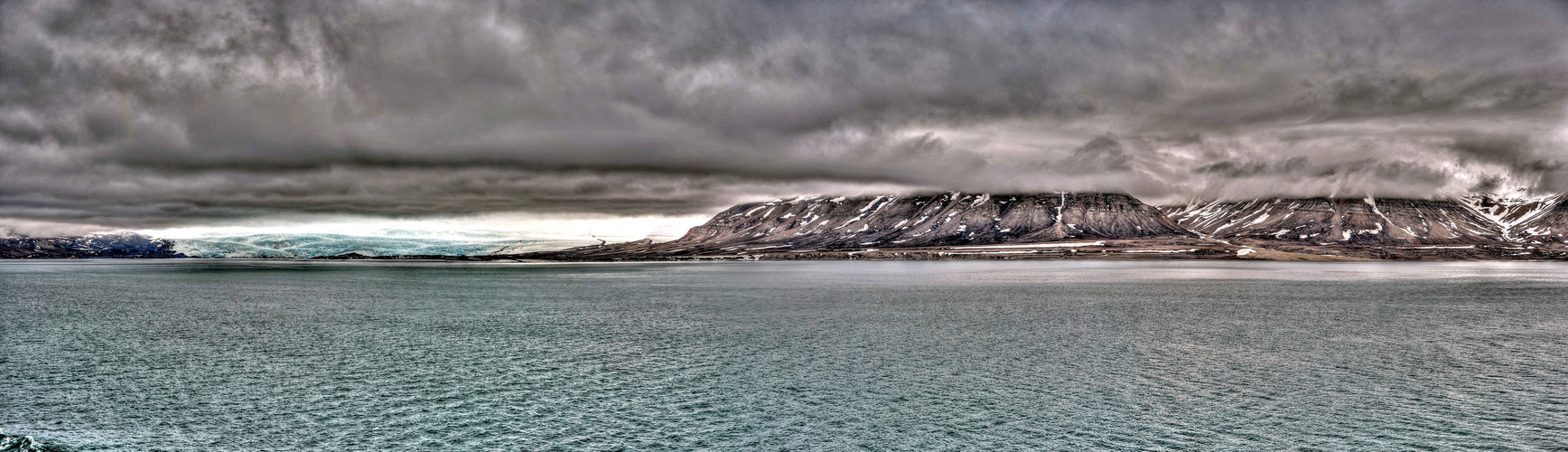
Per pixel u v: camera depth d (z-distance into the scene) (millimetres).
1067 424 40656
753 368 54906
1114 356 59406
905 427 40312
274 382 51000
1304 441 37906
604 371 54281
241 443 38562
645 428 40438
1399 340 67938
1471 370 53688
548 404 45188
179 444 38406
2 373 54125
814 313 93062
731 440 38438
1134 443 37719
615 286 157125
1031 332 73875
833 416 42344
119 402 45906
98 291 144500
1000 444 37688
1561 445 37219
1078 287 145875
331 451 37344
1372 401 44844
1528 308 97250
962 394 46750
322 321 86312
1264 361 57375
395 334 73625
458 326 80062
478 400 46062
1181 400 45375
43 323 85312
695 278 198125
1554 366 55094
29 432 40031
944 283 165000
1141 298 116312
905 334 71938
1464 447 37000
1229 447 37156
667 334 72562
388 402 45781
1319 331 74312
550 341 68750
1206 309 97000
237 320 87750
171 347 66062
